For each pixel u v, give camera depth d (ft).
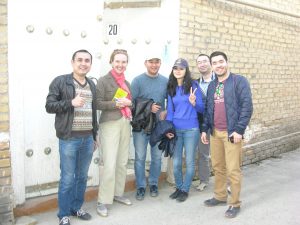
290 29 25.58
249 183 19.22
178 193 16.52
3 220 13.09
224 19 20.15
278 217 14.80
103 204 14.58
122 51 14.38
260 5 21.86
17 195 13.85
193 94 15.34
